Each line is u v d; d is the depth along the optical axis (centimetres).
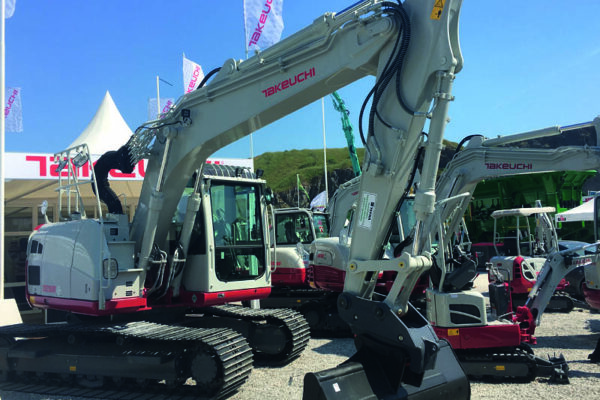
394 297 391
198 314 740
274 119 498
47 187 1184
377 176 400
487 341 597
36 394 585
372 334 392
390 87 395
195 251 623
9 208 1187
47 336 634
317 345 827
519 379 590
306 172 8575
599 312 1089
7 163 1067
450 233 744
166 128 552
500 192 2073
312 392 355
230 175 670
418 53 383
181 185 581
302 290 1025
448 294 611
